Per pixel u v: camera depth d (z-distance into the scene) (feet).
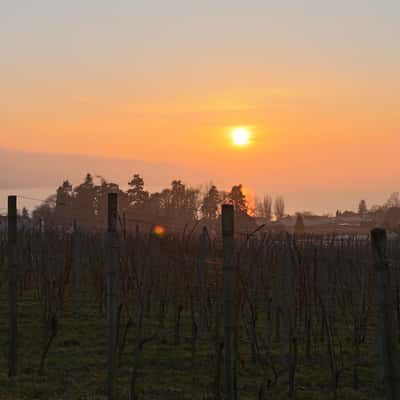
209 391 31.94
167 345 43.57
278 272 45.29
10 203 34.30
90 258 67.97
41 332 46.96
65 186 207.00
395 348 18.98
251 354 39.73
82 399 30.01
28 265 67.67
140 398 30.68
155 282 54.24
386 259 19.19
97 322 51.75
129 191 214.90
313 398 32.12
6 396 30.40
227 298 24.48
